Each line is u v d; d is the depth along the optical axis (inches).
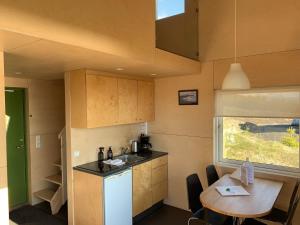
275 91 129.2
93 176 126.1
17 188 167.8
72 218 137.7
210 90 150.8
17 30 64.3
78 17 78.6
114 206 128.5
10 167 163.8
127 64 113.7
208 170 134.3
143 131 183.5
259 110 134.4
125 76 150.9
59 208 162.7
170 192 172.2
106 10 88.0
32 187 171.0
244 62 137.6
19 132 167.9
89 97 127.5
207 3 149.6
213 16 147.6
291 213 98.4
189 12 147.0
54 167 183.5
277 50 127.3
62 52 87.0
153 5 112.0
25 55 91.5
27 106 167.6
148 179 154.2
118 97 144.9
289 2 123.0
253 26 134.2
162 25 126.5
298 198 101.3
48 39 70.9
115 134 162.4
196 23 152.9
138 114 160.1
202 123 155.1
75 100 131.6
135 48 101.7
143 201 150.3
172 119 168.4
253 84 135.1
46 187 179.2
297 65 121.9
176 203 169.6
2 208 81.4
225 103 145.6
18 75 149.0
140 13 104.0
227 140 149.7
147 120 168.7
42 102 175.2
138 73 146.5
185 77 160.7
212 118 150.9
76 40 77.9
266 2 129.7
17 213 159.8
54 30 72.2
